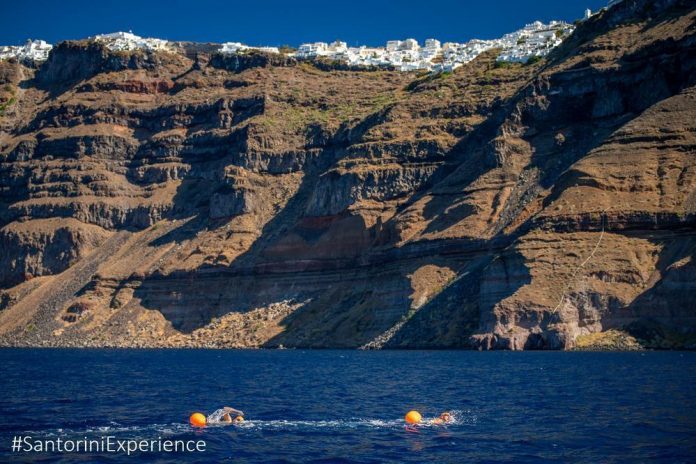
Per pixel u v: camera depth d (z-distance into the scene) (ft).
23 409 242.78
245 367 418.72
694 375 302.25
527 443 181.37
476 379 314.76
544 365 365.40
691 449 171.53
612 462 162.20
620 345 461.37
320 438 191.52
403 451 176.35
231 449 179.42
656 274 485.15
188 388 305.32
